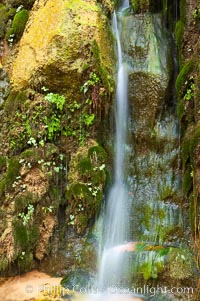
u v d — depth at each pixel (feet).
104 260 15.56
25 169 16.16
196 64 16.17
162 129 18.02
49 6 17.85
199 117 15.48
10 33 18.71
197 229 14.83
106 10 18.81
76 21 16.85
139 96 18.35
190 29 17.46
